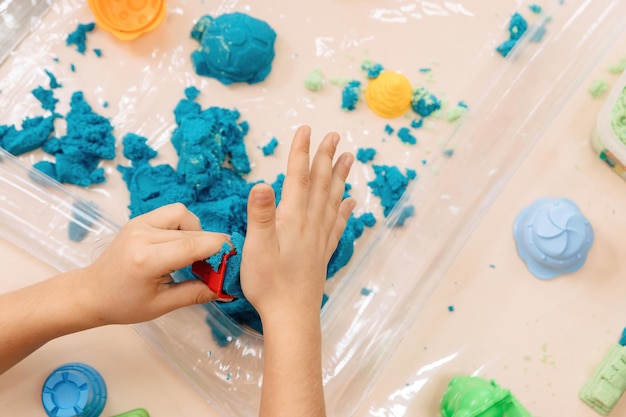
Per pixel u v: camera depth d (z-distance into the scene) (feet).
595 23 3.34
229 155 3.34
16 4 3.39
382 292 3.21
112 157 3.32
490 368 3.18
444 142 3.37
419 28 3.49
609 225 3.28
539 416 3.13
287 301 2.54
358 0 3.49
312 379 2.51
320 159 2.76
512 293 3.24
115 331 3.11
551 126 3.35
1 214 3.16
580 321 3.21
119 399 3.07
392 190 3.33
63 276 2.77
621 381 3.04
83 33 3.40
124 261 2.47
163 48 3.44
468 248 3.28
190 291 2.65
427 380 3.17
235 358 3.11
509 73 3.34
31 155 3.31
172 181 3.25
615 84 3.22
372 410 3.14
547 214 3.18
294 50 3.48
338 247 3.14
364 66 3.45
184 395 3.09
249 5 3.49
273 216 2.36
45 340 2.75
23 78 3.37
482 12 3.49
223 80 3.41
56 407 2.92
